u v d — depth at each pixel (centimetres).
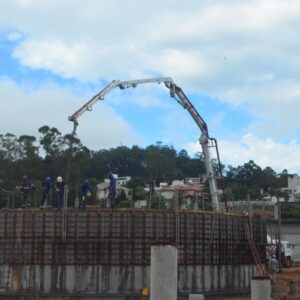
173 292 1416
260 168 15462
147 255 3303
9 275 3319
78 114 4522
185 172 16225
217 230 3538
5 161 9894
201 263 3422
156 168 15525
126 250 3297
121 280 3269
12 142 10344
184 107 4831
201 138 4819
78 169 10106
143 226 3328
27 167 9919
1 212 3397
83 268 3275
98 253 3291
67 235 3303
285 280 4000
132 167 15725
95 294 3228
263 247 4078
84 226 3312
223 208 4731
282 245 5300
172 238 3353
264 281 1753
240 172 15338
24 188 3747
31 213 3350
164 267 1416
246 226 3753
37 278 3281
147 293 3212
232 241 3628
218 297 3416
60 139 10469
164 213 3378
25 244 3328
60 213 3328
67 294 3234
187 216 3422
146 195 6353
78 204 3609
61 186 3572
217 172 5506
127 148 15988
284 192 12569
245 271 3700
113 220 3325
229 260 3581
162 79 4784
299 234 7456
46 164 10262
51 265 3278
